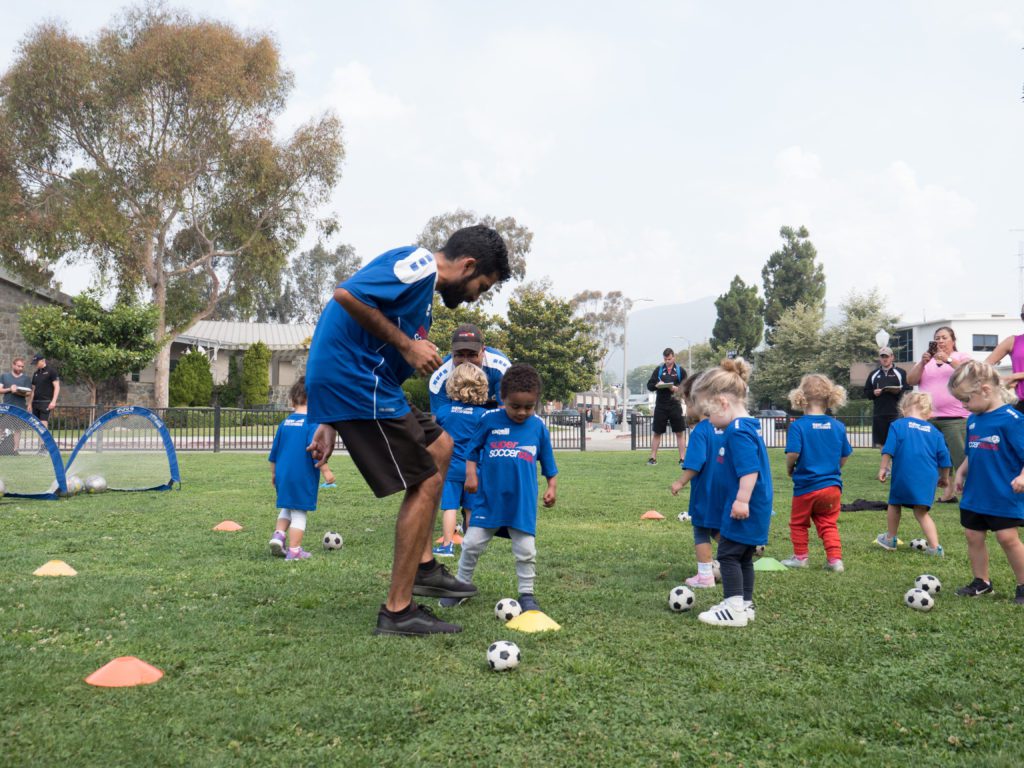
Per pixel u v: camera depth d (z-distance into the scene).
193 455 15.86
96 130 27.48
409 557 3.36
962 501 4.39
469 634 3.36
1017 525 4.13
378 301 3.17
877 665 3.00
